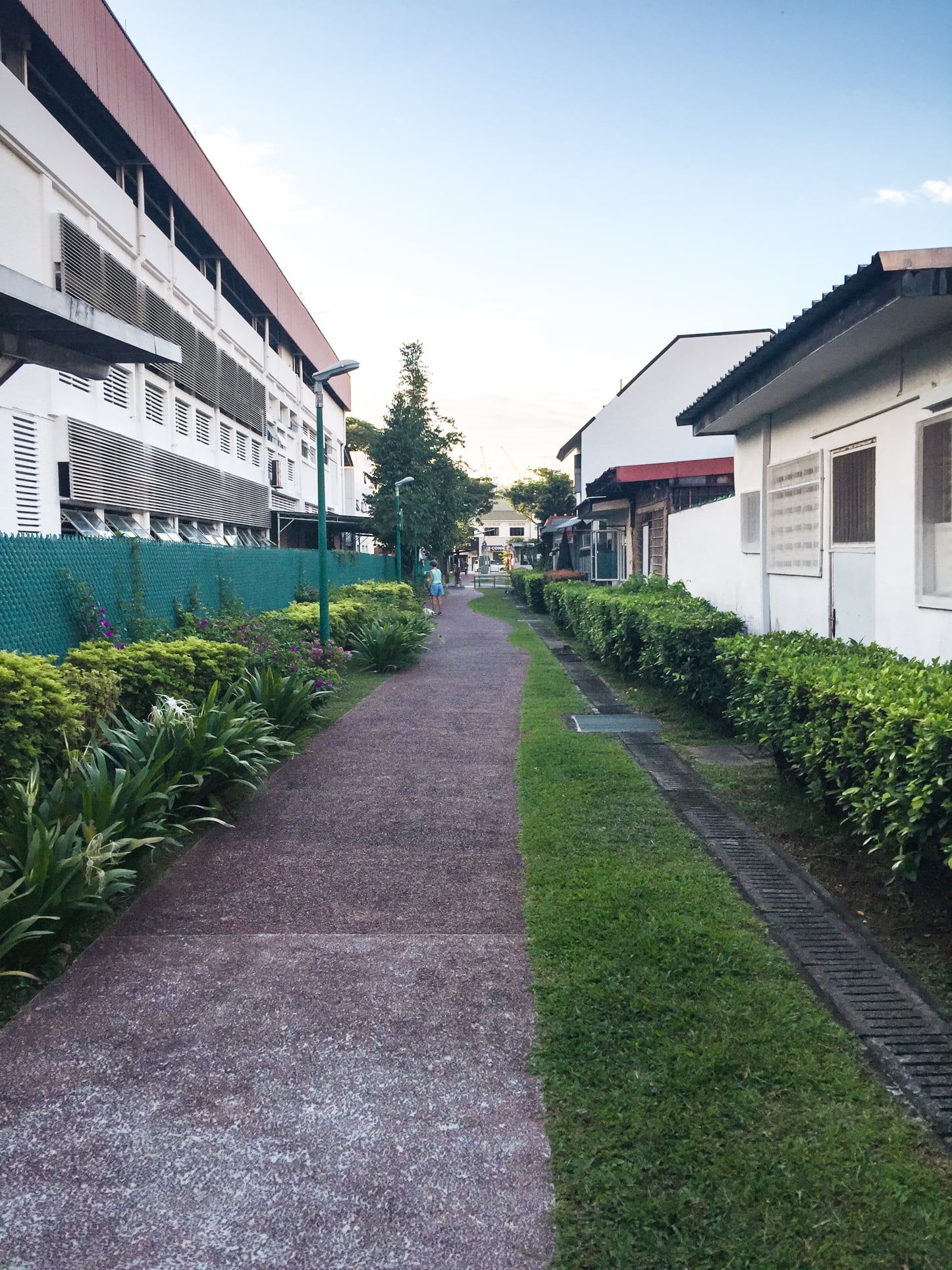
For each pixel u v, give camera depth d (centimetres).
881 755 398
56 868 386
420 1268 218
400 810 611
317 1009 340
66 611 766
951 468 555
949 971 363
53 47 1192
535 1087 288
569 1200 239
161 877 486
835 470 744
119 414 1487
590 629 1417
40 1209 237
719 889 448
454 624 2389
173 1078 296
